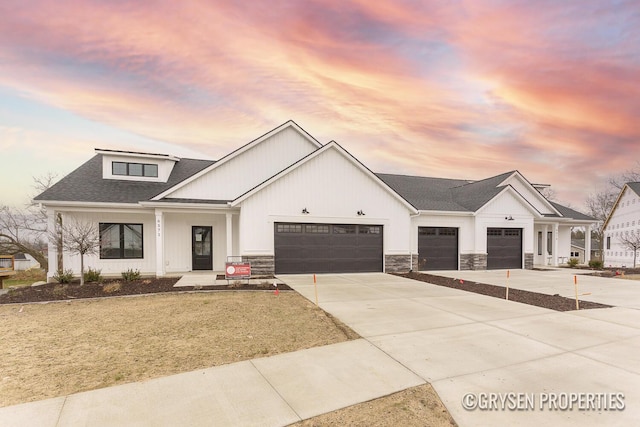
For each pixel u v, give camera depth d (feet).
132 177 54.75
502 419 11.32
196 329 21.66
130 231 51.49
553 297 34.53
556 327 22.90
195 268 53.36
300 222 50.26
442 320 24.32
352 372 14.97
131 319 24.18
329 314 25.73
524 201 64.44
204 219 53.72
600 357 17.24
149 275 48.70
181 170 59.93
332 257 52.08
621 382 14.32
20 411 11.38
